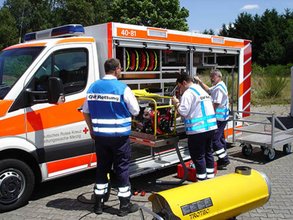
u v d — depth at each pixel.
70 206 5.23
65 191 5.87
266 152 7.62
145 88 6.90
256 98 19.88
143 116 5.79
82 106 5.41
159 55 6.94
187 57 7.46
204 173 5.48
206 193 3.47
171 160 6.46
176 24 41.09
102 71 5.93
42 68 5.24
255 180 3.84
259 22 59.19
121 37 5.95
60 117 5.36
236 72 9.16
